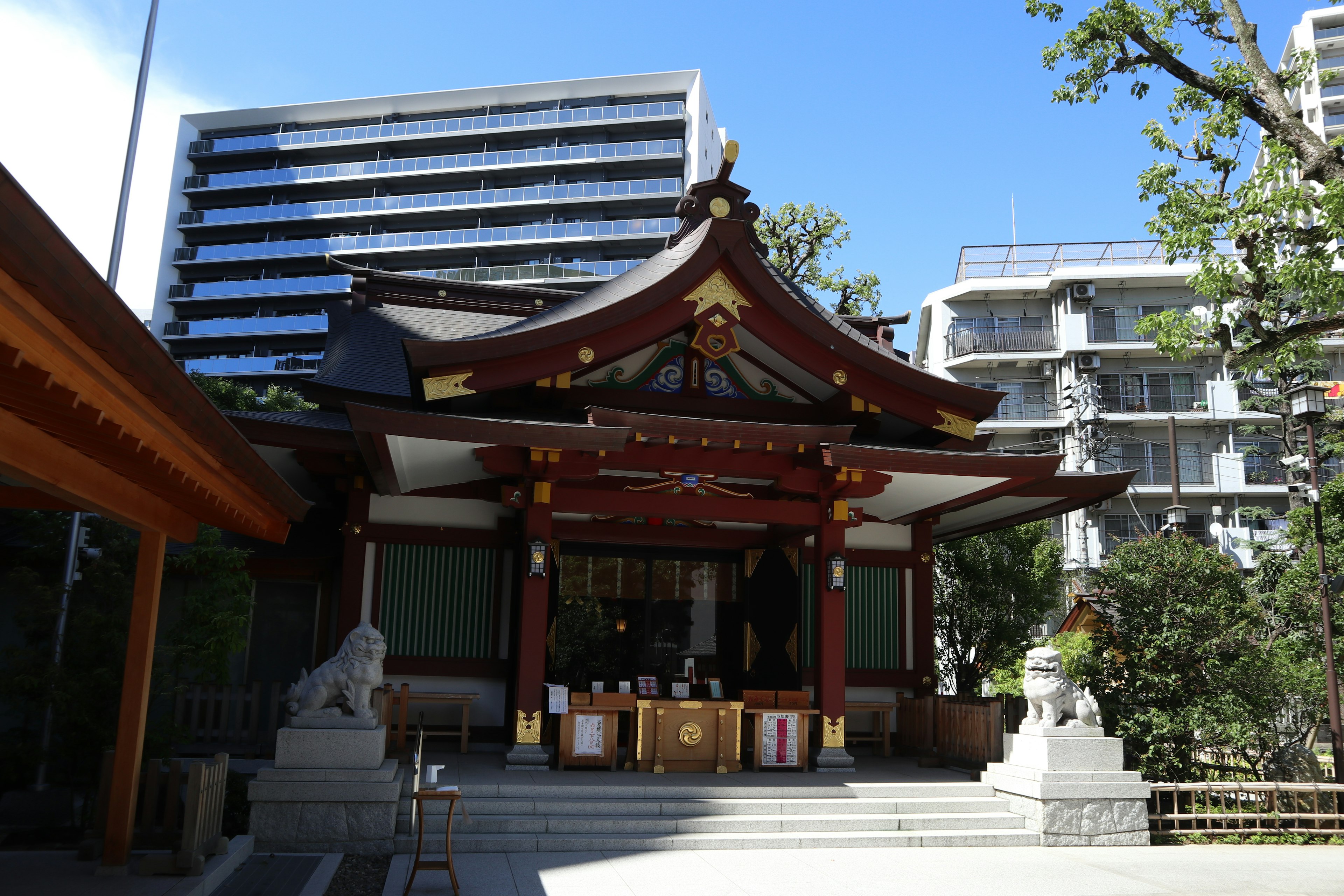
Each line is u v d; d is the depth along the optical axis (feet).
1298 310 39.83
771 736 38.60
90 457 18.83
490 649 43.86
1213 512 142.00
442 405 40.45
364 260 231.50
